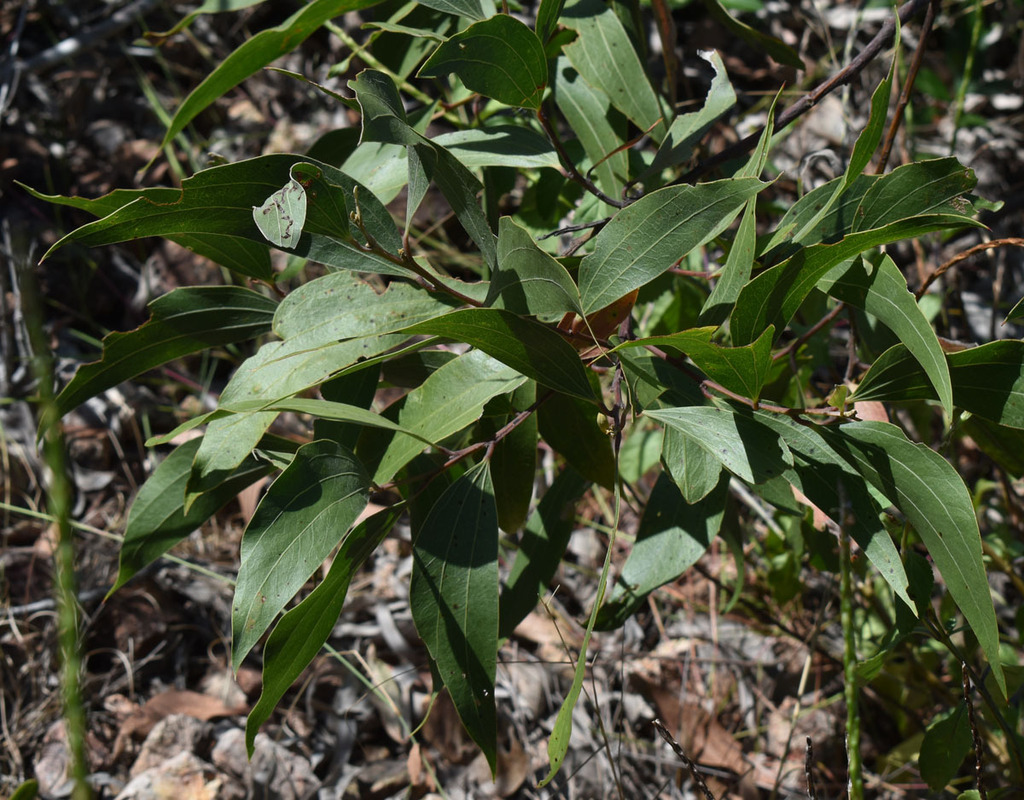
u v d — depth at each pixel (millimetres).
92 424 1409
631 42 949
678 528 889
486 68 816
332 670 1193
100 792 1116
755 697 1184
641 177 872
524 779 1129
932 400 816
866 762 1151
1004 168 1585
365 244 813
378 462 857
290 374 820
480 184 816
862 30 1635
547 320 844
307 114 1742
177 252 1556
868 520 807
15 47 1666
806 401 1097
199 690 1194
